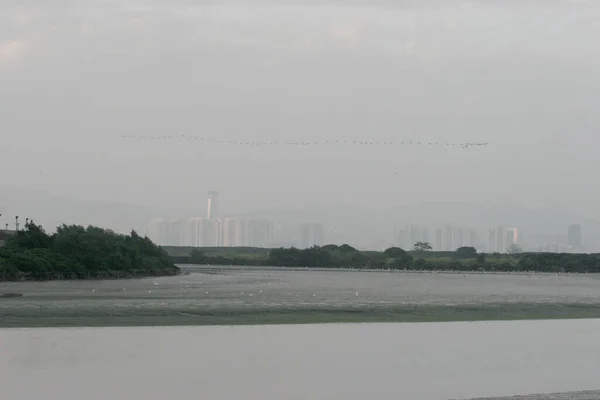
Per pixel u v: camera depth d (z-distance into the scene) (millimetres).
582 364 52562
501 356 55531
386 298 109438
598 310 92750
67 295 100000
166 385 43688
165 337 61156
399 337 64688
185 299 95875
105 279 173125
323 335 64938
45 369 46906
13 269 149750
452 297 115375
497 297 117688
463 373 48906
